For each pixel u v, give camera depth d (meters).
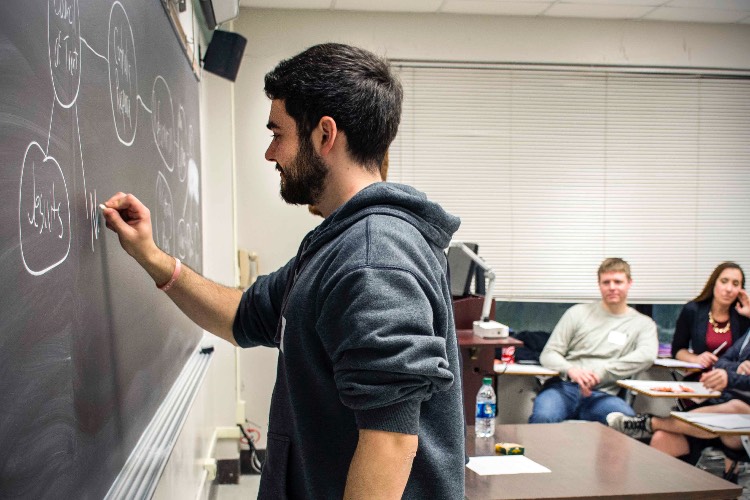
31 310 0.70
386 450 0.77
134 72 1.28
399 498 0.79
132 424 1.22
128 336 1.20
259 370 3.88
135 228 1.11
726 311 3.73
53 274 0.77
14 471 0.64
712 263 4.38
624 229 4.32
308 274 0.90
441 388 0.82
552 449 2.05
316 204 0.97
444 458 0.90
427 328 0.79
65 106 0.83
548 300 4.29
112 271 1.09
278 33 3.93
